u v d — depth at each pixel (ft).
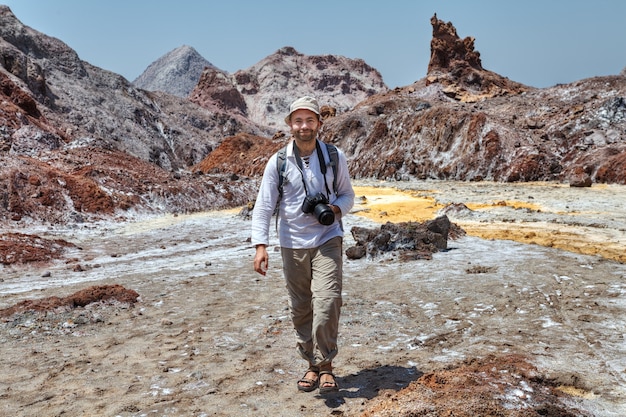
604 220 47.09
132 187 75.97
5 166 63.67
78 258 40.22
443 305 20.38
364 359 14.74
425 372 13.24
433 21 250.37
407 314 19.51
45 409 12.35
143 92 290.56
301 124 11.92
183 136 231.30
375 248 32.32
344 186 12.43
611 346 14.38
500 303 19.93
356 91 521.24
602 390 11.37
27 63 154.20
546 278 23.41
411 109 182.19
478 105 166.71
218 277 28.81
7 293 27.35
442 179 125.39
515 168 113.19
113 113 204.23
